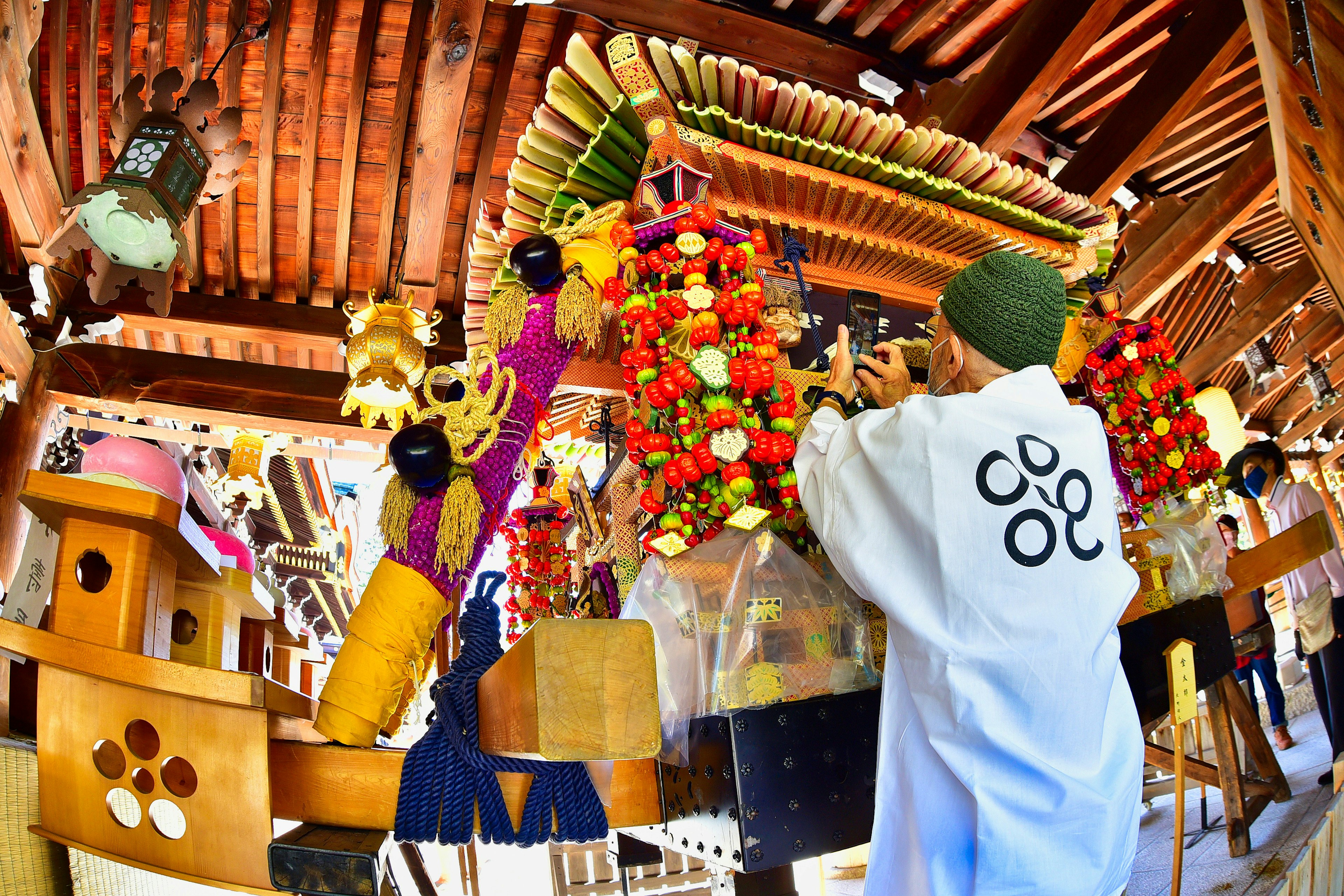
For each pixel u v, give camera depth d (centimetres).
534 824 129
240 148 381
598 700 100
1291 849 234
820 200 175
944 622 114
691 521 141
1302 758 434
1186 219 658
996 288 131
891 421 125
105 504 120
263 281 603
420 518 131
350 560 1109
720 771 134
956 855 113
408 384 443
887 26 475
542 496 271
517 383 143
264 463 667
